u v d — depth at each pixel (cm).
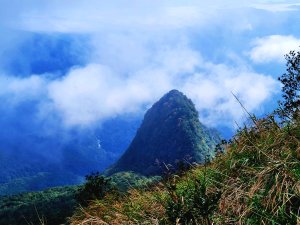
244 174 455
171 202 425
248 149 492
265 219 371
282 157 427
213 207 385
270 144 475
